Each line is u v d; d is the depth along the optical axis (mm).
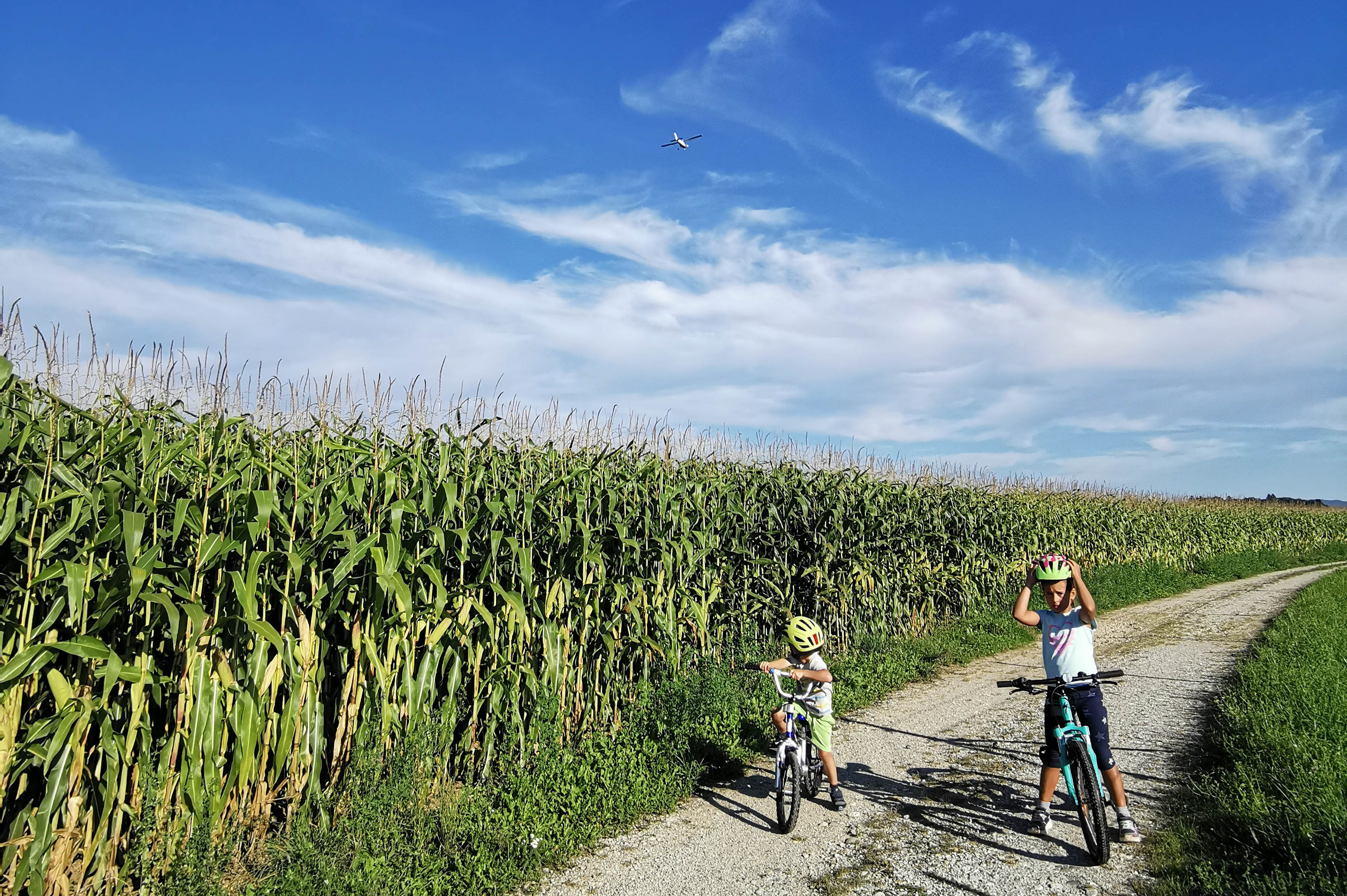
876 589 12922
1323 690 8117
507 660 6637
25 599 4266
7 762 4074
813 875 5113
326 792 5492
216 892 4414
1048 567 5617
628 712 7859
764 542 11766
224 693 4938
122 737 4500
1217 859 4887
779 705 8727
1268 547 35812
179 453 5023
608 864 5332
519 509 7312
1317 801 5059
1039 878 4941
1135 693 9812
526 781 6219
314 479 6008
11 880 4039
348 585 5660
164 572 4887
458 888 4895
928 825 5891
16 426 4402
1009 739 8125
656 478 9023
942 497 16375
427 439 6832
